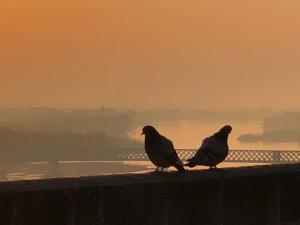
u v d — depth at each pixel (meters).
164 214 12.18
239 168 13.57
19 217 10.45
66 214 10.95
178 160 12.80
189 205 12.54
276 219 13.95
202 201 12.73
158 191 12.12
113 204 11.52
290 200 14.23
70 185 11.05
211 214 12.87
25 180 10.88
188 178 12.55
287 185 14.16
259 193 13.66
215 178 12.91
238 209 13.28
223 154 13.19
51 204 10.80
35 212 10.62
